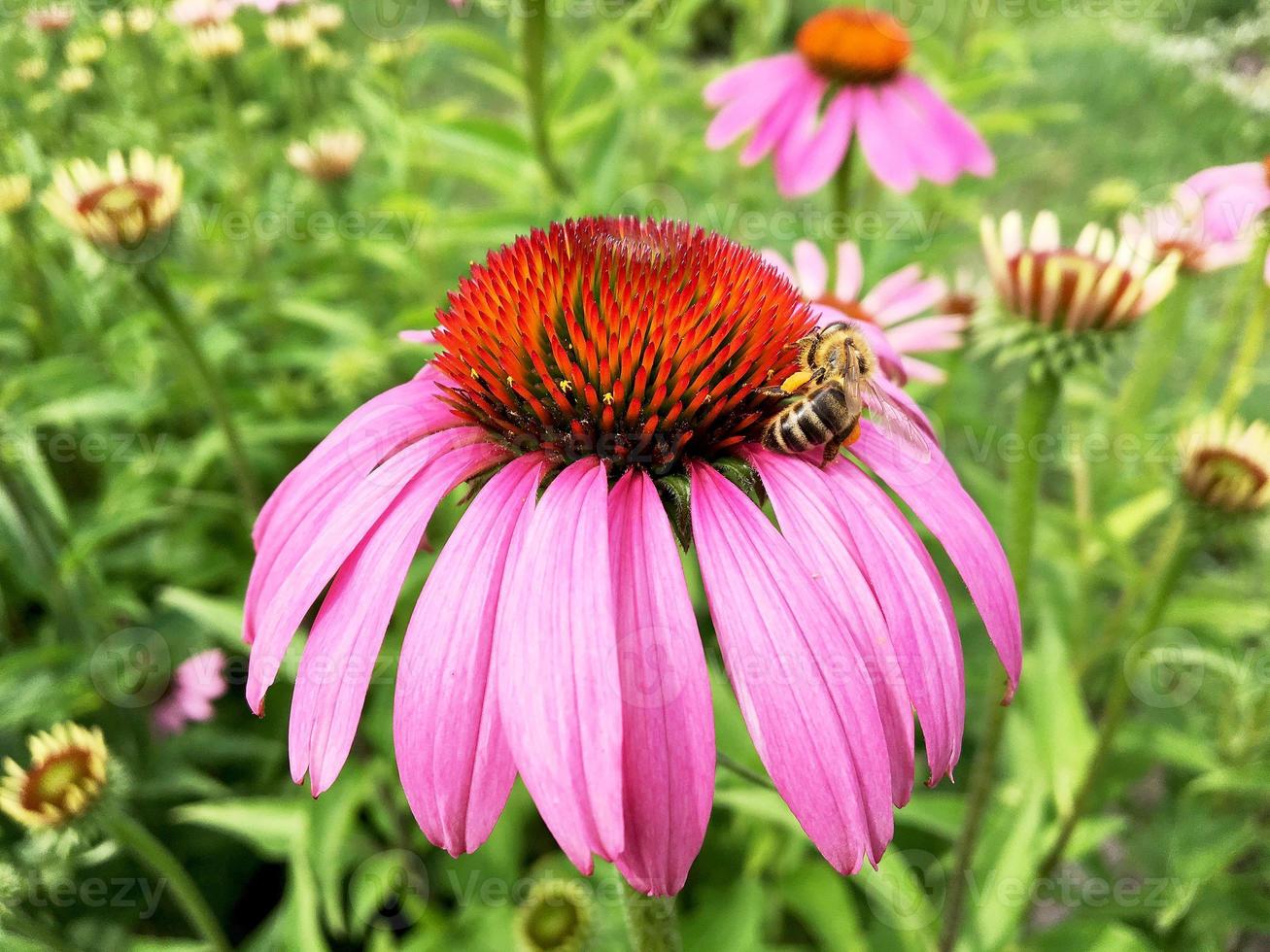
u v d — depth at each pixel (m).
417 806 0.08
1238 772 0.16
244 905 0.22
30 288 0.23
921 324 0.20
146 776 0.20
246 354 0.26
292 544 0.10
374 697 0.20
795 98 0.24
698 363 0.10
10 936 0.14
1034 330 0.15
